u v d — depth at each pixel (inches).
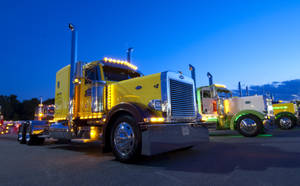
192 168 133.5
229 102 398.9
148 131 146.8
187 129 178.7
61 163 163.6
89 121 225.5
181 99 181.5
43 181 113.8
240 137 328.2
